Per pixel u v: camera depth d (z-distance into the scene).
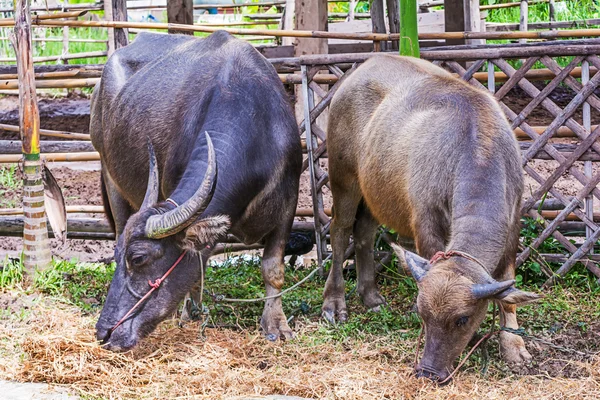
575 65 6.23
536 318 5.76
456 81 5.37
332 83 6.97
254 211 5.35
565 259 6.47
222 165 5.02
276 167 5.37
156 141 5.73
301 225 7.04
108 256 7.95
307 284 6.71
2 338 5.25
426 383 4.40
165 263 4.76
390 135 5.32
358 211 6.10
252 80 5.47
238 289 6.45
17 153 7.37
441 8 15.41
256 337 5.27
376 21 8.87
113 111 6.22
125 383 4.62
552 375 4.88
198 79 5.69
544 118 10.79
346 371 4.79
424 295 4.32
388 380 4.65
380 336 5.49
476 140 4.79
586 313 5.84
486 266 4.47
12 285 6.33
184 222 4.48
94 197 9.48
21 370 4.74
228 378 4.65
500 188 4.64
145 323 4.79
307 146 6.77
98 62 16.17
